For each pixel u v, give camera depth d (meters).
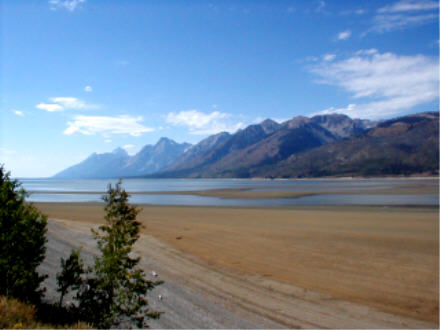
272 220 34.72
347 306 12.79
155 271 16.11
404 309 12.59
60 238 21.56
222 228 29.52
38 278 8.15
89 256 17.41
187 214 40.84
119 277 8.04
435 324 11.41
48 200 72.25
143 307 11.19
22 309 7.62
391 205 52.19
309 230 28.23
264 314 11.85
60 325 7.81
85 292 8.34
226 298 13.19
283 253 20.59
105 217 8.62
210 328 10.23
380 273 16.70
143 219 35.88
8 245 7.62
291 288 14.63
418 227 29.48
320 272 16.91
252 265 18.12
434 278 15.93
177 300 12.36
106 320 8.05
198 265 17.91
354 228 29.20
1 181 8.12
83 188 144.75
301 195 79.56
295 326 10.99
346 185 143.25
